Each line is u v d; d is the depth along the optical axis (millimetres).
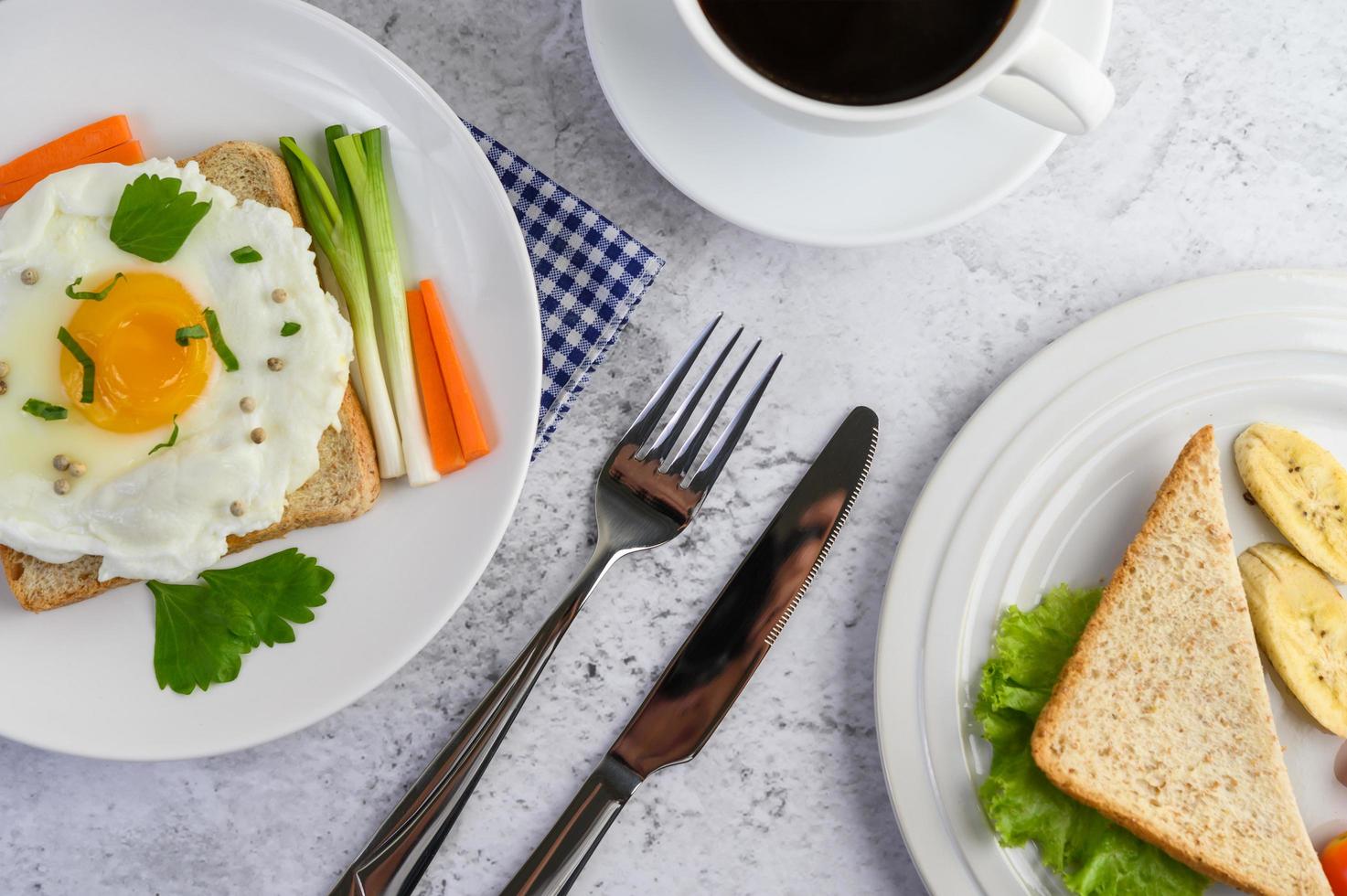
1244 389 581
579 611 585
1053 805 563
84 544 543
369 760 587
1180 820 561
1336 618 573
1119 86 599
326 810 586
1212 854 558
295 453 547
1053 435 575
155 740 552
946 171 555
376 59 555
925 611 572
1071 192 598
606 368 595
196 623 550
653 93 552
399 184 561
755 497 593
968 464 575
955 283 598
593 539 592
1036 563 579
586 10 549
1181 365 578
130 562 544
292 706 555
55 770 584
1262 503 577
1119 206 598
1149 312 579
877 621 591
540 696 589
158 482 542
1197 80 599
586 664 590
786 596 582
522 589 591
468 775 568
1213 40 598
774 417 595
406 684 589
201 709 554
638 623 591
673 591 591
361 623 558
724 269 596
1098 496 580
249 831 585
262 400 548
